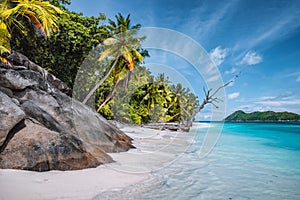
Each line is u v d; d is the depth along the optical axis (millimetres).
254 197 3439
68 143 4215
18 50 13438
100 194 3070
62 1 17094
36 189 2986
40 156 3752
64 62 16406
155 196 3238
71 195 2936
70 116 6199
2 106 3957
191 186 3836
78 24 16547
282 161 6574
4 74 5742
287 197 3465
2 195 2672
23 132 3941
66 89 9836
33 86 6164
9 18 9797
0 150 3602
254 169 5418
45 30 10672
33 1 9914
